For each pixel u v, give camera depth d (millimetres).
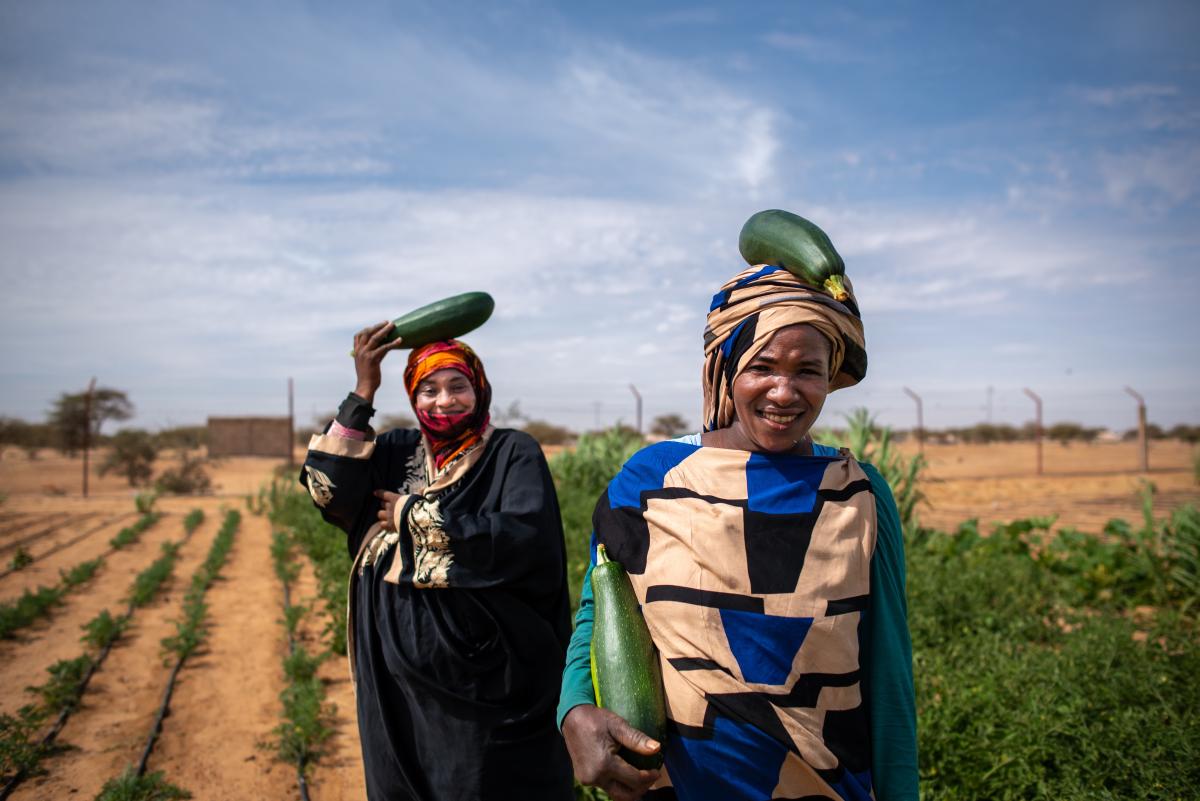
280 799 4859
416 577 2963
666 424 46719
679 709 1832
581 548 9469
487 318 3373
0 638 7957
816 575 1843
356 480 3129
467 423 3246
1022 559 8875
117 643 7805
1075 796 3602
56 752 5449
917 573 7527
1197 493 21922
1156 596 7891
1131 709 4176
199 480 28344
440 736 2943
